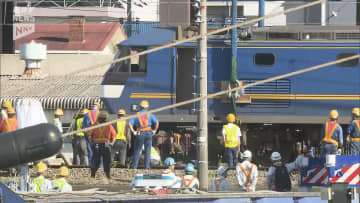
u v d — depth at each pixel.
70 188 51.09
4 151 19.02
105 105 76.56
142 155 71.94
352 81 74.62
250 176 51.00
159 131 76.19
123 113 66.62
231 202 37.03
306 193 38.56
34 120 60.41
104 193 37.97
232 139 65.38
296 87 74.94
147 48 75.75
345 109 74.69
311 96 74.88
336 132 62.25
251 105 75.50
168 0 86.44
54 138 19.34
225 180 54.72
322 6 123.00
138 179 43.41
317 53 74.75
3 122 60.94
